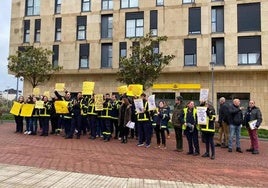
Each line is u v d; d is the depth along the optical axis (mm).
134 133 17328
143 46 25641
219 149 14594
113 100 16516
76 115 16109
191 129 12281
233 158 12008
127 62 23938
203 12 32312
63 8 37156
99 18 35906
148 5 34094
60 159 10188
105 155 11273
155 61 24203
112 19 35656
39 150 11891
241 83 31375
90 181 7492
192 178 8359
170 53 32719
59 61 36594
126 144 14633
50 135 17469
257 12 31016
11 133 18156
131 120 15195
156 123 13859
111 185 7219
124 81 24734
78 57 36156
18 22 38781
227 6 31750
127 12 34906
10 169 8422
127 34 34812
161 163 10336
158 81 33375
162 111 14031
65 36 36750
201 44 32094
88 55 35938
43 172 8195
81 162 9820
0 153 11016
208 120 11742
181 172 9070
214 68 31438
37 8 38688
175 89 32844
